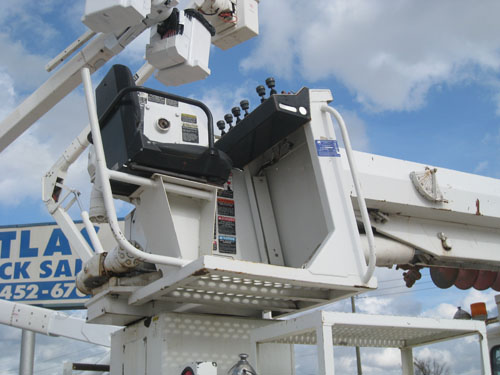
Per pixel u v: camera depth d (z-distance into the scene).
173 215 3.12
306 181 3.54
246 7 3.79
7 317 5.86
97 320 3.55
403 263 4.05
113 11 2.66
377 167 3.89
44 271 13.49
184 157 2.99
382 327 2.64
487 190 4.30
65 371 5.40
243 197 3.71
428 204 3.97
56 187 5.66
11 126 4.20
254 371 2.53
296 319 2.53
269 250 3.64
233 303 3.28
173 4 3.06
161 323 3.17
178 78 3.25
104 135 3.14
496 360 4.32
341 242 3.12
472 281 4.69
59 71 4.00
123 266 3.25
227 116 3.68
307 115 3.33
